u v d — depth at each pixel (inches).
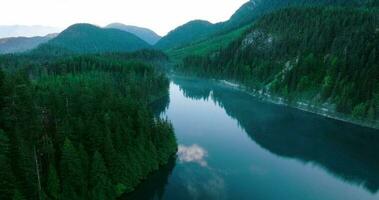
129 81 5964.6
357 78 5201.8
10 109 2091.5
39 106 2516.0
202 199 2586.1
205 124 4837.6
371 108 4510.3
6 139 1865.2
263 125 4781.0
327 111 5226.4
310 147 3826.3
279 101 6358.3
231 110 5797.2
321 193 2731.3
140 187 2674.7
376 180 2992.1
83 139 2401.6
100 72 6240.2
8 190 1750.7
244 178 2970.0
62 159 2082.9
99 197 2193.7
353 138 4146.2
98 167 2240.4
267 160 3412.9
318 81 5915.4
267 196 2657.5
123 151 2586.1
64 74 6156.5
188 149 3690.9
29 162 1910.7
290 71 6525.6
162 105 6250.0
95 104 3171.8
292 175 3058.6
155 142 3080.7
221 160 3376.0
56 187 2004.2
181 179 2901.1
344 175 3080.7
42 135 2256.4
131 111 3186.5
